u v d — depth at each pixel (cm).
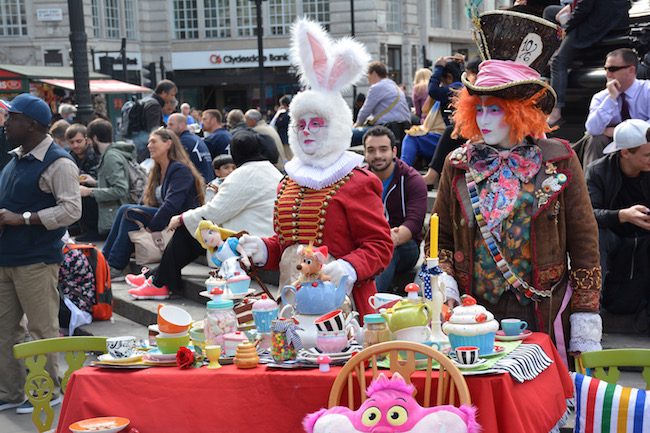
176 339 462
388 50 4844
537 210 475
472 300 437
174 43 4922
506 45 483
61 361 847
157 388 444
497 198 482
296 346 443
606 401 415
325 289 459
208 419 434
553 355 466
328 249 511
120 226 1035
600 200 677
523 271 482
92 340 532
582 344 475
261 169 856
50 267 702
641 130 652
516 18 478
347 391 420
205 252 944
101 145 1219
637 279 684
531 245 478
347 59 521
